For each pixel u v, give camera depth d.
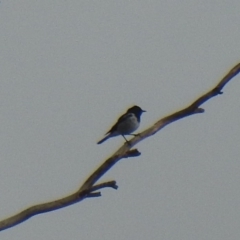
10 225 12.06
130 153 13.23
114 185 12.30
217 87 13.42
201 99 13.44
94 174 12.49
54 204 12.12
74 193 12.21
